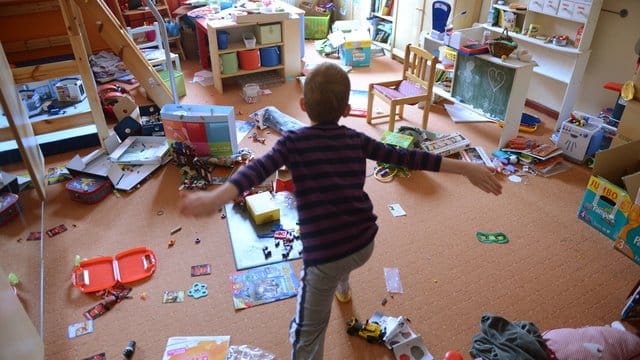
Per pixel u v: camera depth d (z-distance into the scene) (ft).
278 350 5.72
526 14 11.32
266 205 7.90
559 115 11.00
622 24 9.89
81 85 11.50
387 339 5.74
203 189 8.82
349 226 4.23
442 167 4.47
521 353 5.35
